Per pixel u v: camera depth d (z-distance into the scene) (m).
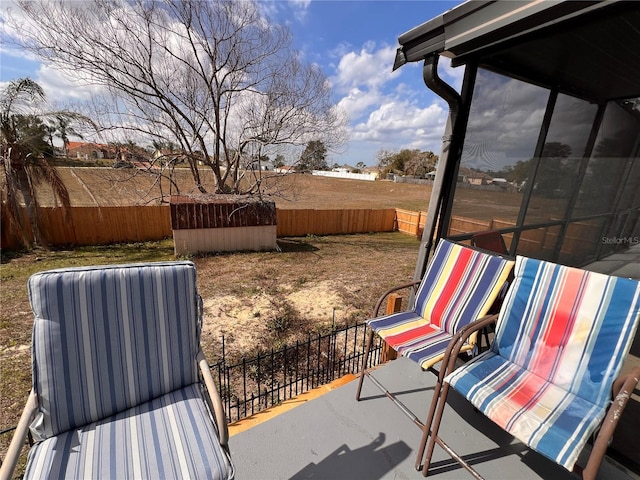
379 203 20.44
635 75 2.45
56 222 8.90
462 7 1.84
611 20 1.76
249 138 10.40
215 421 1.39
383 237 13.27
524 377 1.52
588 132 2.76
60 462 1.14
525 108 2.60
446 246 2.31
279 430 1.88
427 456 1.57
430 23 2.07
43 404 1.26
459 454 1.72
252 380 3.50
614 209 2.49
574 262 2.73
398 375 2.41
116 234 9.77
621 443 1.70
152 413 1.39
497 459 1.69
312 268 8.24
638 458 1.64
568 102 2.69
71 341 1.32
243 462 1.67
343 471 1.63
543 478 1.58
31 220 8.21
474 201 2.65
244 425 1.92
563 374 1.46
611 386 1.30
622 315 1.36
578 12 1.57
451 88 2.32
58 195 8.50
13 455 1.06
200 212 8.94
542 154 2.69
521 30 1.83
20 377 3.48
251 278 7.26
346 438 1.83
